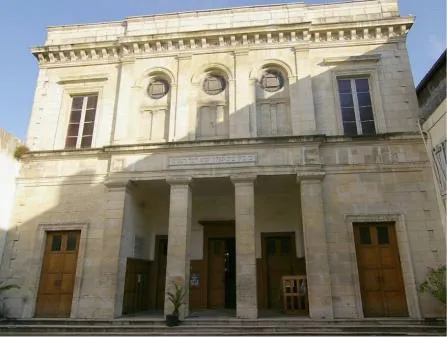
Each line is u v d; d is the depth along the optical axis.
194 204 17.19
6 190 14.78
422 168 13.67
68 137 16.30
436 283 11.79
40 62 17.33
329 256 13.08
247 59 15.84
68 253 14.52
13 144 15.30
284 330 11.38
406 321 11.84
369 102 15.33
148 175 14.45
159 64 16.44
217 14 16.86
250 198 13.72
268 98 15.55
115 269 13.53
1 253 14.36
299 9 16.45
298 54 15.66
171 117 15.45
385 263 13.17
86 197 14.86
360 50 15.66
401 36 15.55
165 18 17.14
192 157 14.48
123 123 15.64
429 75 13.72
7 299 13.87
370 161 13.97
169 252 13.48
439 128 12.68
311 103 14.91
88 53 17.09
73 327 11.99
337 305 12.52
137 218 15.87
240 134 14.77
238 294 12.68
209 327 11.66
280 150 14.20
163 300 16.39
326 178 13.95
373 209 13.48
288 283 13.98
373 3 16.25
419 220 13.18
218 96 15.81
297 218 16.39
